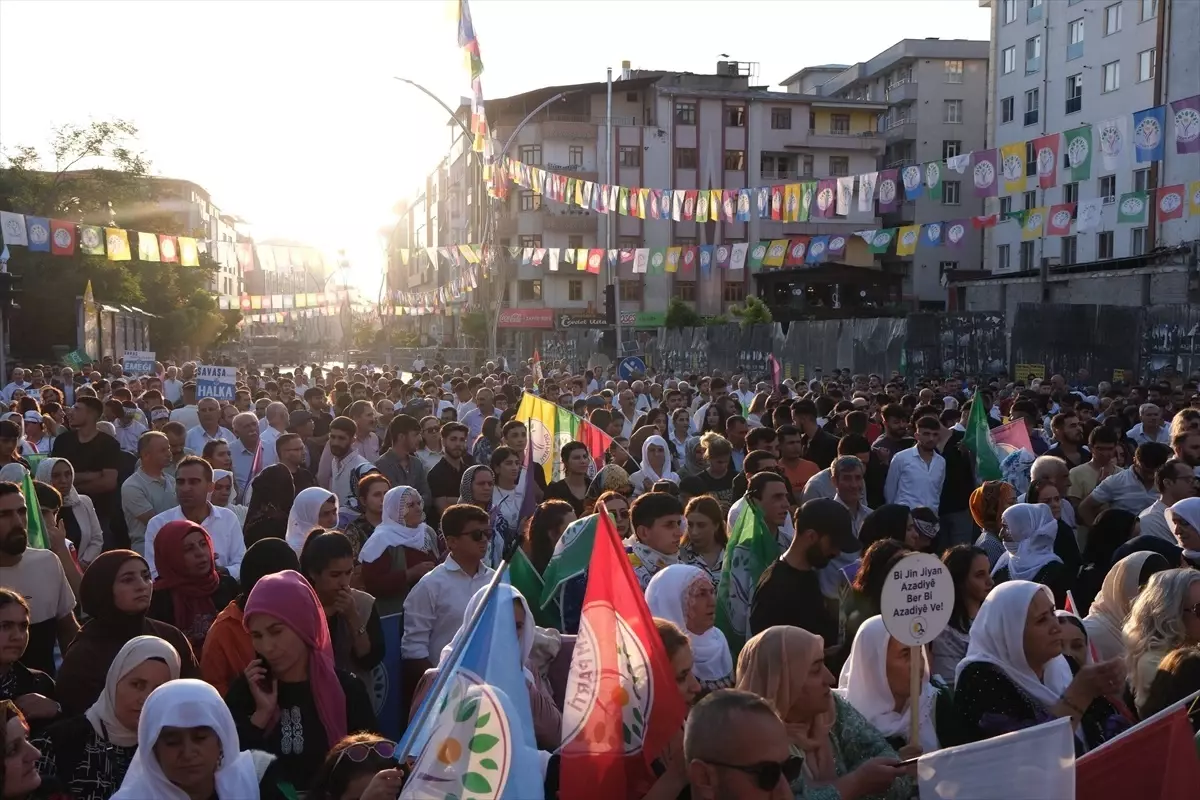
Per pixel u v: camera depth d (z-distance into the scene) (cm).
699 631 511
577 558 630
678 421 1322
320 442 1260
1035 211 1766
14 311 4259
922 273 5931
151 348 5509
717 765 287
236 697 449
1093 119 4606
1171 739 364
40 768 413
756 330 3734
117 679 422
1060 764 340
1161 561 535
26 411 1294
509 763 356
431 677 476
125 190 4344
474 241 5922
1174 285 3547
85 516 843
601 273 6250
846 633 529
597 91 6172
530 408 1095
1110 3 4484
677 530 635
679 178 6209
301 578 466
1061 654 459
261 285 6744
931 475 1003
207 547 598
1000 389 2286
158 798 357
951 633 510
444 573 633
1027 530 673
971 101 6281
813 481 861
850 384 2527
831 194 1620
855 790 360
